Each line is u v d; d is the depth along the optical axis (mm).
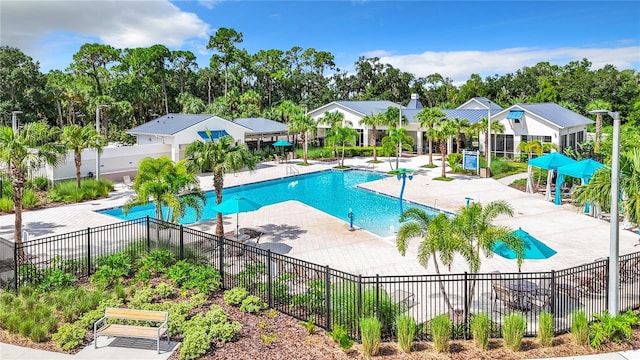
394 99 100000
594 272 14258
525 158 45344
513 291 13148
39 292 14344
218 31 89312
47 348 11047
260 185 38938
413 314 12797
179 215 19922
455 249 12289
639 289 14070
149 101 75438
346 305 12078
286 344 11102
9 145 17375
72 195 30516
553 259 17984
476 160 39688
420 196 31750
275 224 24188
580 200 19969
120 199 31422
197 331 11039
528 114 46031
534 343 11320
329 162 50969
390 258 18375
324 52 106688
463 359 10523
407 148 54812
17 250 15023
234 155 20359
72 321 12578
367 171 45312
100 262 16547
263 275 15516
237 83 95125
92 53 76312
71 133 31234
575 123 47531
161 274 16125
